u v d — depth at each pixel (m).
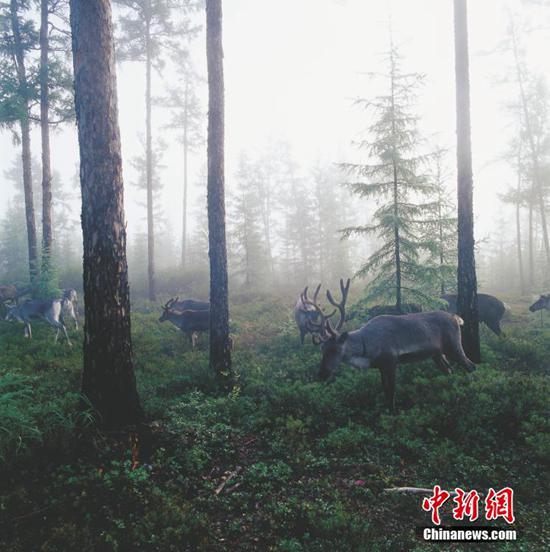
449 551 4.03
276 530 4.31
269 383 8.69
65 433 5.45
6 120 16.81
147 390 7.89
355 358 7.76
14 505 4.32
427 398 7.42
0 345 11.62
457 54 9.94
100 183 6.01
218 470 5.43
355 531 4.19
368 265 12.53
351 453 5.92
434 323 8.57
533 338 12.14
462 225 9.86
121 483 4.75
